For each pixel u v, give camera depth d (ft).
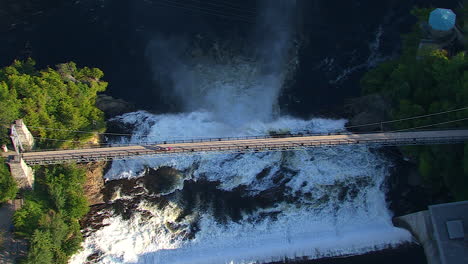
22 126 538.88
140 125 612.70
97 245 546.67
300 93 634.43
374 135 563.89
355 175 585.22
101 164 585.63
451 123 553.23
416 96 569.23
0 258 513.45
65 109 576.20
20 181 544.62
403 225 559.79
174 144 570.87
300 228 559.79
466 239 499.92
